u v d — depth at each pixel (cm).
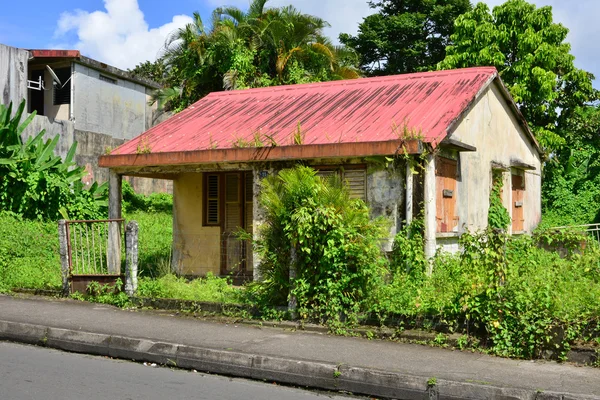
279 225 916
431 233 1020
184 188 1493
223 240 1452
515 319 738
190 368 724
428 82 1369
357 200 905
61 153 2170
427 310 812
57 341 804
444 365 675
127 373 683
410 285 881
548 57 2294
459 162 1217
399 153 1025
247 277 1380
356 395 642
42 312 931
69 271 1077
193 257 1475
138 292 1037
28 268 1191
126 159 1270
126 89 2744
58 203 1562
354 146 1059
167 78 2842
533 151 1748
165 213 2367
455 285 823
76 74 2439
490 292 755
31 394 584
